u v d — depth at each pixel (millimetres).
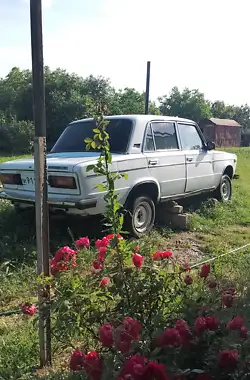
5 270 4844
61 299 2453
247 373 1914
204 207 8188
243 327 2064
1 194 6258
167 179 6914
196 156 7684
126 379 1729
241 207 9000
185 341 2023
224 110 86438
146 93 15797
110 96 39375
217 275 4129
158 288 2523
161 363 1971
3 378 2826
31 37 2746
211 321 2059
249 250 5781
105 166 2898
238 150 36062
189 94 66250
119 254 2574
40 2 2732
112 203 2693
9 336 3438
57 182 5492
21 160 6285
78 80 37875
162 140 6969
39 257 2926
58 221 6371
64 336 2699
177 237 6809
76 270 2752
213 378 1966
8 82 42812
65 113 34438
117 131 6484
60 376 2693
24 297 4328
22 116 39000
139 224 6484
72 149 6789
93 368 2033
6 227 6102
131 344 2045
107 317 2465
